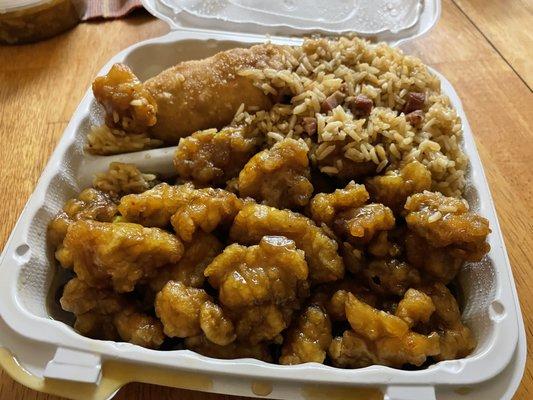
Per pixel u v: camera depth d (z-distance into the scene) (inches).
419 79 8.4
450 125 8.0
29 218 7.1
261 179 7.2
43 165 9.6
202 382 5.6
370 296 6.9
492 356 5.8
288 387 5.6
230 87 8.3
